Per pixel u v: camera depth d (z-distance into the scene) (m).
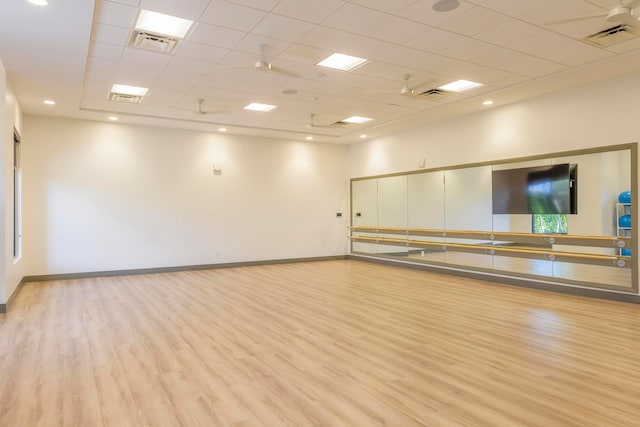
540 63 5.62
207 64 5.57
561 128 6.71
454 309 5.59
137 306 5.86
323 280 8.06
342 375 3.36
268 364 3.61
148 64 5.54
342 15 4.25
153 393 3.04
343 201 11.80
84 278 8.35
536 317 5.14
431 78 6.24
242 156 10.25
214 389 3.11
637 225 5.80
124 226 8.80
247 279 8.21
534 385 3.14
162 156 9.26
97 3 3.93
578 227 6.49
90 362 3.68
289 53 5.25
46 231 8.04
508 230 7.52
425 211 9.27
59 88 6.32
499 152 7.67
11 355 3.86
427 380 3.25
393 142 10.16
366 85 6.55
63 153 8.23
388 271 9.32
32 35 4.43
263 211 10.52
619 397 2.93
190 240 9.54
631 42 4.93
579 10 4.17
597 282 6.27
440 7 4.09
